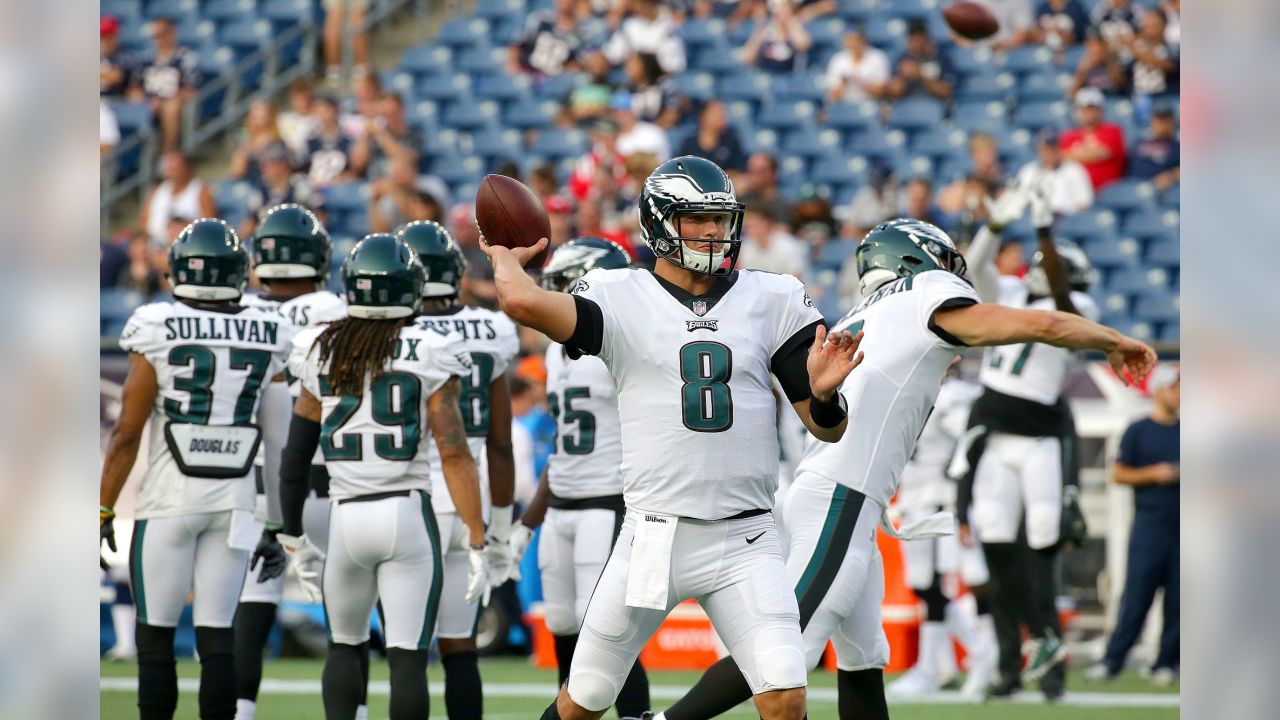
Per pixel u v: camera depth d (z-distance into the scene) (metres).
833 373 13.41
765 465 14.39
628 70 56.84
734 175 50.88
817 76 56.34
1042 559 29.11
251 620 22.16
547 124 56.78
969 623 31.19
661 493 14.16
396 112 54.03
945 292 15.12
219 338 20.33
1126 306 48.91
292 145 54.53
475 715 20.78
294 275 22.56
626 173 48.91
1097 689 31.78
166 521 19.95
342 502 18.59
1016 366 28.97
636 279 14.47
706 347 14.19
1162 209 50.09
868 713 17.55
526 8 61.84
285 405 21.81
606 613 14.39
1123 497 36.31
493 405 21.33
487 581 20.34
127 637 35.94
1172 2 53.84
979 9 28.56
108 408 35.25
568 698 14.66
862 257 18.30
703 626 35.09
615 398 21.42
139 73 57.84
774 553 14.39
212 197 51.66
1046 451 28.97
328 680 18.77
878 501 17.11
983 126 53.97
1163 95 52.91
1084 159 50.47
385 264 18.52
